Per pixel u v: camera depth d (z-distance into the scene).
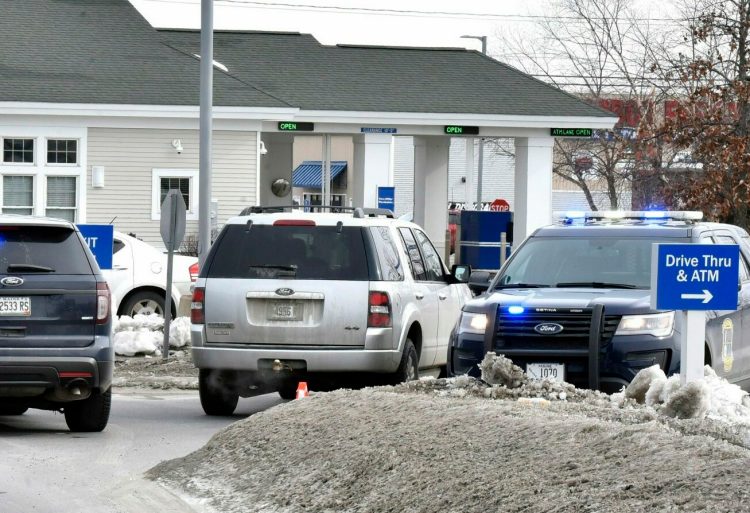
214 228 65.62
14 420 35.66
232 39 112.81
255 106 93.25
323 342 34.59
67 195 91.44
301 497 22.00
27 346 30.92
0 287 30.84
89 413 32.56
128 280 59.44
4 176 90.00
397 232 37.47
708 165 77.94
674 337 30.22
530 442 20.98
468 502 18.86
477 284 34.97
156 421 35.47
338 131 101.12
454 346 31.66
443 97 104.56
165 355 50.88
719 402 26.11
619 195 145.88
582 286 33.22
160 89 93.19
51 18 101.00
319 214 35.53
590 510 16.97
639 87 139.25
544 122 103.56
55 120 90.56
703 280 26.38
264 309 34.75
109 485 25.31
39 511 22.78
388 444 22.67
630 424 21.70
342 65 109.38
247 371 34.81
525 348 30.55
